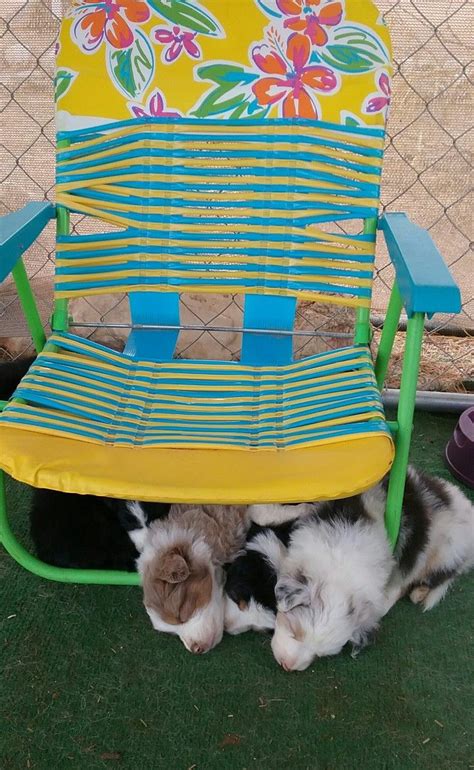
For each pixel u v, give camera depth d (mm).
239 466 1383
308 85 1758
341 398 1560
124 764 1439
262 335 1847
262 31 1744
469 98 2262
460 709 1566
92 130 1779
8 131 2396
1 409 1508
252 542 1782
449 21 2156
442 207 2463
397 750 1479
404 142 2361
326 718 1542
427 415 2561
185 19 1743
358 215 1786
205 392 1633
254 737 1500
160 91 1771
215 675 1636
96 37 1746
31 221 1617
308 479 1343
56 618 1754
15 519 2057
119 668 1639
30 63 2273
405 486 1863
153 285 1832
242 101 1774
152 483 1338
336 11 1724
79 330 2525
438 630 1765
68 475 1338
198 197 1798
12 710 1531
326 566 1651
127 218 1807
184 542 1775
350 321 2516
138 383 1646
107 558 1844
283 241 1805
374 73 1740
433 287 1313
